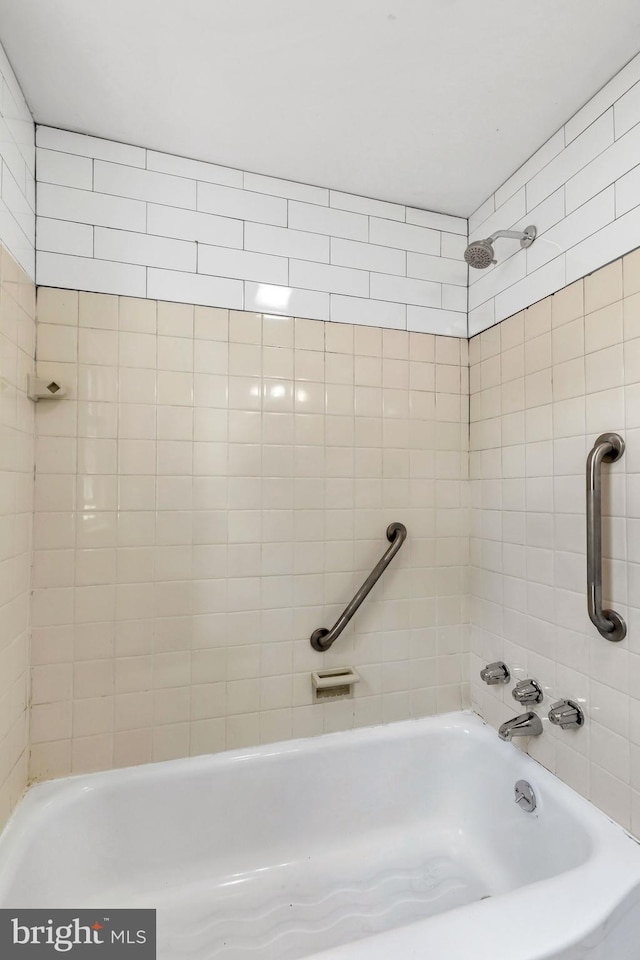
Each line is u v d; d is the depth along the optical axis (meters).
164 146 1.35
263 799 1.38
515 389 1.45
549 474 1.31
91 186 1.31
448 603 1.64
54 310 1.27
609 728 1.11
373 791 1.48
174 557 1.36
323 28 1.00
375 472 1.57
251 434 1.44
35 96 1.17
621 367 1.10
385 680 1.57
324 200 1.54
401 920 1.22
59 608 1.27
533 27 0.99
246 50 1.05
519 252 1.44
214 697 1.39
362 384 1.56
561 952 0.82
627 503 1.07
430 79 1.13
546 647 1.31
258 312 1.46
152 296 1.36
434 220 1.67
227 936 1.17
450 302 1.68
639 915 0.94
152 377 1.35
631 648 1.05
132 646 1.32
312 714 1.48
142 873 1.26
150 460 1.34
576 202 1.23
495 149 1.37
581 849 1.09
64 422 1.28
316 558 1.50
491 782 1.44
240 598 1.42
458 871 1.37
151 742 1.33
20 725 1.17
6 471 1.06
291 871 1.35
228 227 1.43
